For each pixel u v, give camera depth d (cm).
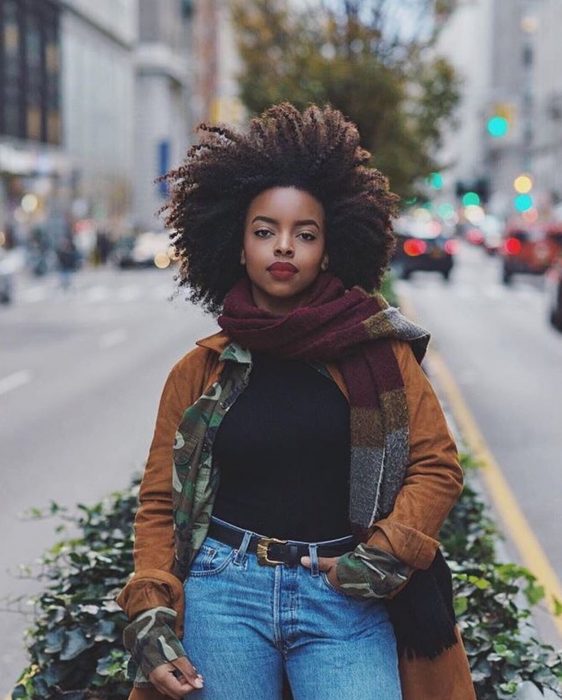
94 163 9494
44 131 8106
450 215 13512
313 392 296
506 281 4125
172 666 287
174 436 308
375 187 322
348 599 290
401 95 1972
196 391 307
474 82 16562
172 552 303
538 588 494
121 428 1266
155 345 2212
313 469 293
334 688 284
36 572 713
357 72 1936
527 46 14262
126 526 551
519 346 2125
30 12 7756
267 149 312
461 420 1278
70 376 1744
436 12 2203
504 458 1077
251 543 294
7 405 1454
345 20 2125
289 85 1995
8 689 539
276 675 294
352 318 296
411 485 291
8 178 6856
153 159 11625
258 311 298
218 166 316
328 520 294
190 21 13650
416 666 302
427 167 2102
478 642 418
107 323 2778
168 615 291
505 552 688
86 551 505
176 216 331
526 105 12469
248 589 291
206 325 2683
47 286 4431
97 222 8644
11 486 975
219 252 324
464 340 2223
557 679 411
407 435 292
